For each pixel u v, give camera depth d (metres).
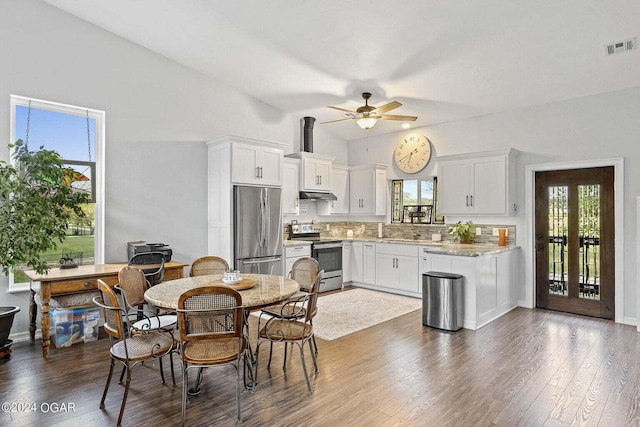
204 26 4.04
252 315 4.70
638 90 4.32
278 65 4.72
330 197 6.46
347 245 6.49
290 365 3.20
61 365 3.19
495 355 3.41
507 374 3.01
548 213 5.05
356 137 7.17
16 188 3.21
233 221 4.84
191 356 2.28
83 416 2.39
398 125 6.30
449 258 4.41
